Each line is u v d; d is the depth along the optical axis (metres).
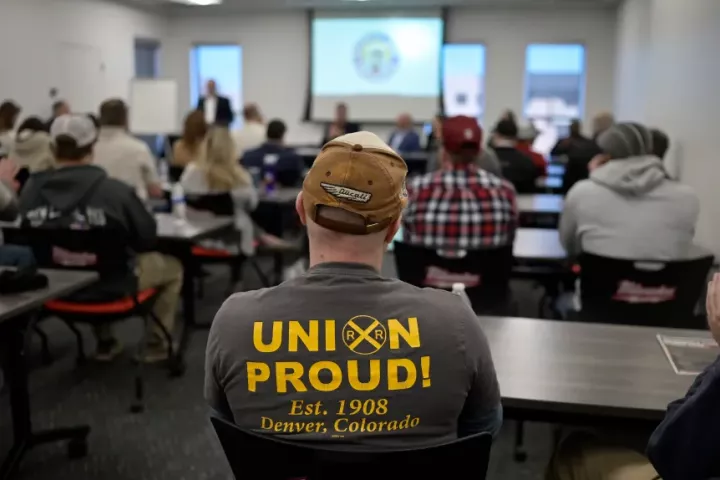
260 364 1.04
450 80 11.01
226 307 1.10
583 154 6.04
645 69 8.05
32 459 2.56
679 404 1.10
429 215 2.44
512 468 2.56
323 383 1.02
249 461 1.02
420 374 1.03
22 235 2.82
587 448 1.56
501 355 1.63
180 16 11.47
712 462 1.02
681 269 2.26
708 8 5.51
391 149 1.12
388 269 4.95
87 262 2.83
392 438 1.02
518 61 10.80
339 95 11.10
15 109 5.82
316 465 0.99
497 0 10.13
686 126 6.18
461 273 2.46
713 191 5.30
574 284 3.13
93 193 2.82
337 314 1.06
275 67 11.34
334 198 1.06
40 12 8.16
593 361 1.60
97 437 2.75
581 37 10.63
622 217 2.48
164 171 8.01
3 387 3.00
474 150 2.46
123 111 4.10
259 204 5.01
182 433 2.79
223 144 4.02
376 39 10.88
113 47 9.88
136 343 3.83
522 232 3.37
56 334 3.95
